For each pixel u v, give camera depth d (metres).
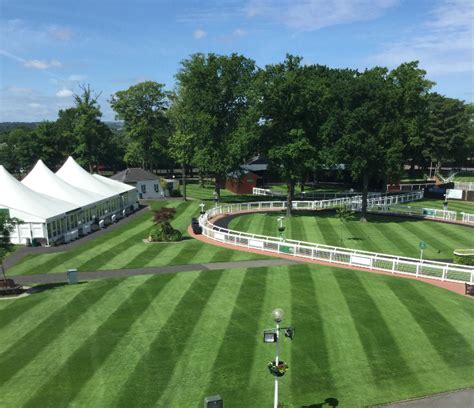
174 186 87.19
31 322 21.27
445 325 21.14
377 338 19.67
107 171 125.12
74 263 32.09
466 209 61.59
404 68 67.19
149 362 17.44
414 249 38.38
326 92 55.06
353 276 28.92
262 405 14.81
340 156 51.44
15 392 15.42
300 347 18.77
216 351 18.34
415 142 70.62
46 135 102.56
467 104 114.50
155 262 32.19
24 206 38.47
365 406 14.88
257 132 55.66
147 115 95.44
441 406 14.91
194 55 68.00
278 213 58.69
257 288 26.22
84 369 16.92
